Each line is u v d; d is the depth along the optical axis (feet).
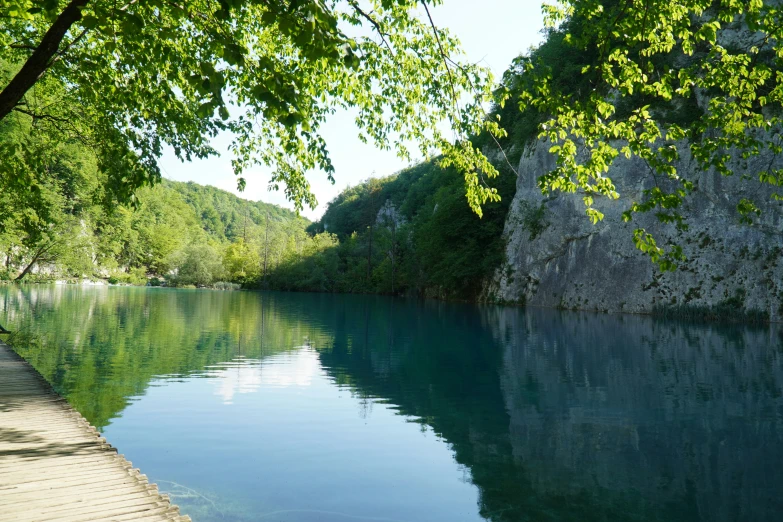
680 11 19.75
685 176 107.86
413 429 28.40
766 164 95.55
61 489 16.02
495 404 34.01
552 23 25.29
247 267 282.77
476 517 18.12
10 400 27.25
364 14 18.95
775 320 90.02
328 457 23.91
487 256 154.30
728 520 17.99
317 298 189.26
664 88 21.20
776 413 31.68
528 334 73.51
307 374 42.98
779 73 21.65
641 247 20.92
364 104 25.54
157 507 14.92
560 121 21.33
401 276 216.74
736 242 98.84
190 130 25.81
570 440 26.71
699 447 25.59
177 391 35.76
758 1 20.31
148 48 20.51
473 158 23.59
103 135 26.40
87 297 143.54
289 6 11.78
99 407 31.37
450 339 67.62
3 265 154.71
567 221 130.62
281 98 13.70
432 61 23.07
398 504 19.11
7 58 30.42
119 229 187.83
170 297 163.63
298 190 28.68
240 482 20.85
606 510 18.71
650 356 53.31
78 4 15.08
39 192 29.01
